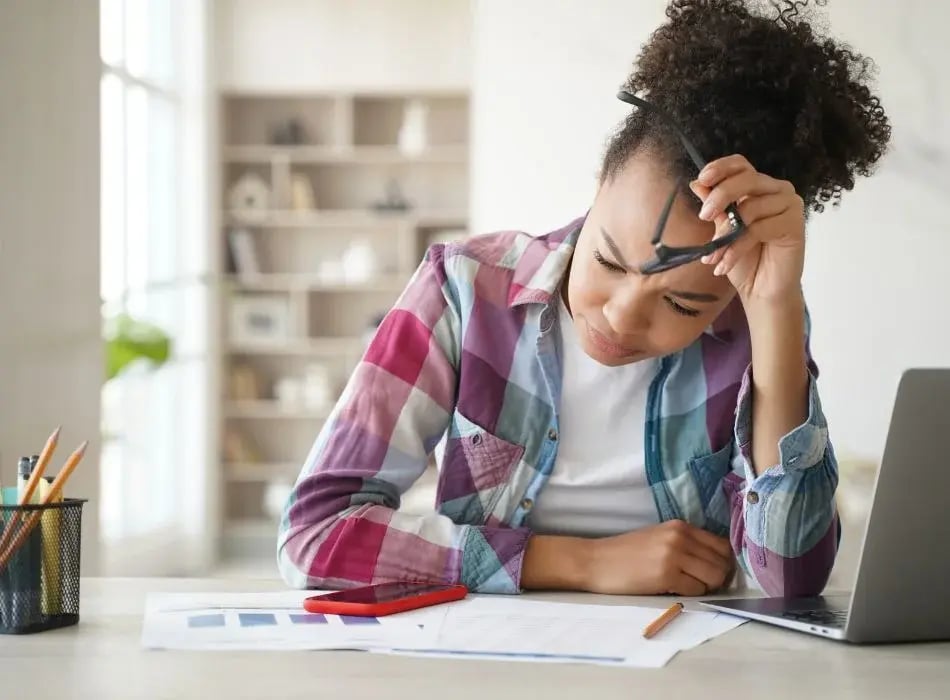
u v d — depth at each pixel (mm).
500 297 1271
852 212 3426
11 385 2342
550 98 3523
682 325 1048
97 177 2736
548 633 919
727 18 1097
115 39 4648
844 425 3449
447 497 1269
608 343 1083
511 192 3543
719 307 1058
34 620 918
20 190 2381
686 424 1269
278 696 721
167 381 5516
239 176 6582
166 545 5504
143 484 5168
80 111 2654
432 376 1255
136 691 731
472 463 1259
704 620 992
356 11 6309
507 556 1144
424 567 1146
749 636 935
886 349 3434
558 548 1160
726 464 1274
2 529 926
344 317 6672
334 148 6461
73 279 2621
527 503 1266
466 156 6441
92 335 2703
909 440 876
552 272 1247
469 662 823
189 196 5875
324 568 1148
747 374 1162
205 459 5941
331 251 6629
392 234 6605
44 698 714
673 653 857
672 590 1141
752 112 1050
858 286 3434
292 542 1175
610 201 1050
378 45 6305
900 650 890
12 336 2346
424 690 740
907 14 3361
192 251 5871
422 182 6629
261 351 6508
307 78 6309
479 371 1255
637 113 1089
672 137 1021
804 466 1143
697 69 1071
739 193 978
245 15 6293
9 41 2334
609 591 1141
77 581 958
